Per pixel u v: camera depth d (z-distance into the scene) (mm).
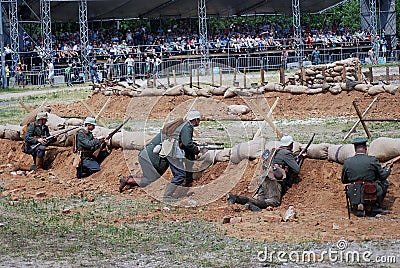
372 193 10773
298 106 26922
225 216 11219
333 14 78188
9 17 49750
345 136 16938
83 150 14867
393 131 19188
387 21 62562
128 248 9430
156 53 55156
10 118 27609
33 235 10180
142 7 59250
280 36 63938
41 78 50688
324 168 12516
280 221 10867
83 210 12039
